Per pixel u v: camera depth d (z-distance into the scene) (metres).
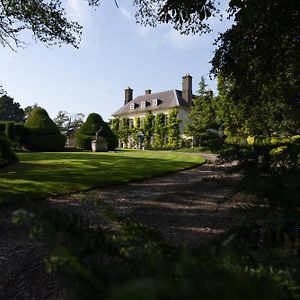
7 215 4.63
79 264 0.52
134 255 0.80
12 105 64.06
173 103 41.12
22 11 9.43
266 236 1.06
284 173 1.12
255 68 4.03
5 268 3.09
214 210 5.34
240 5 3.44
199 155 18.75
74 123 57.19
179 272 0.60
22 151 23.47
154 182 8.58
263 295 0.30
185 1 4.03
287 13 2.79
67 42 10.40
